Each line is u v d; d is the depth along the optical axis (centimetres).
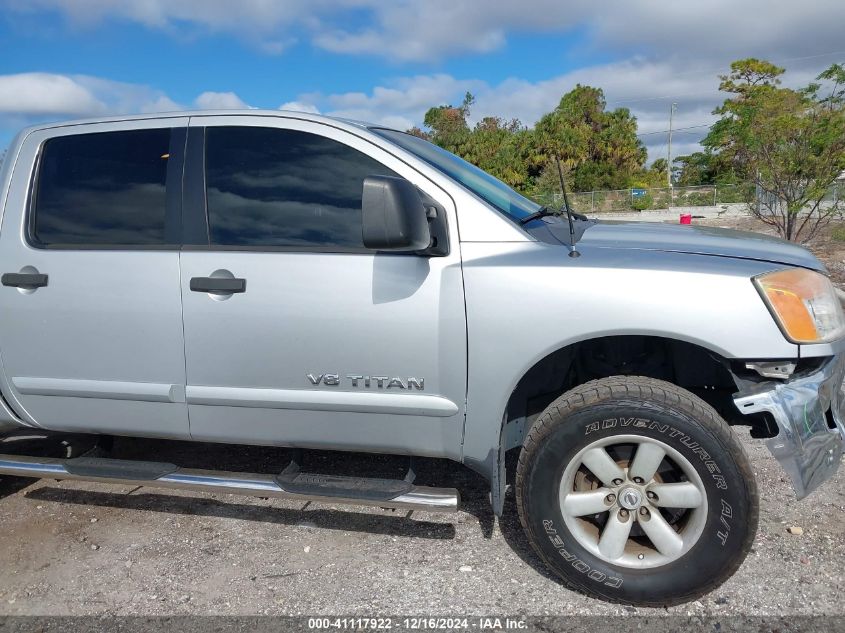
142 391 303
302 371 283
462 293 264
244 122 303
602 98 4444
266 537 329
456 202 277
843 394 281
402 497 280
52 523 349
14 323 317
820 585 272
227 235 295
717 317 242
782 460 243
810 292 250
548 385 296
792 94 1077
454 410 272
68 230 315
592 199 3422
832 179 1050
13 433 360
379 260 273
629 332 249
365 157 288
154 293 295
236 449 423
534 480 261
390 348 272
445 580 288
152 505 366
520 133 4025
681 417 242
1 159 338
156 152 310
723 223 1856
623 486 257
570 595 274
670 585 254
